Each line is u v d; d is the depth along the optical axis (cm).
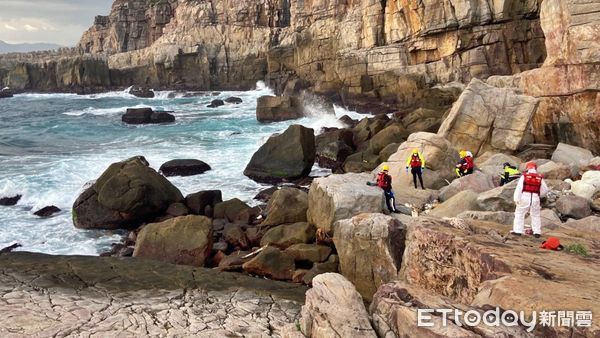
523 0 3594
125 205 1677
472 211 1224
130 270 1234
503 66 3703
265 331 927
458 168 1730
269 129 3666
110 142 3188
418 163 1689
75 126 3991
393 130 2569
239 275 1253
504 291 590
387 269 1107
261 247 1470
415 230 938
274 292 1140
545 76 2108
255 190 2152
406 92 4175
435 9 3903
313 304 652
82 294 1066
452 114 2125
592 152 1956
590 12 1909
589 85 1891
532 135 2244
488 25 3706
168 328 920
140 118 4141
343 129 2898
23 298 1027
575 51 1931
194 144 3091
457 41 3831
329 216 1407
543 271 666
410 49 4300
